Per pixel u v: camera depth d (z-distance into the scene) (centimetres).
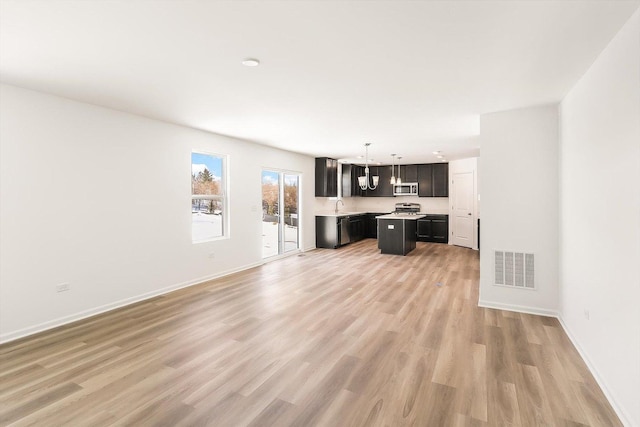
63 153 354
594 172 253
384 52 242
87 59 255
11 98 315
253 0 178
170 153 470
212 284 507
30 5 182
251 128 502
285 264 656
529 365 263
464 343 303
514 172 388
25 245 327
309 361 270
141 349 293
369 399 219
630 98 193
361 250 826
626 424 194
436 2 179
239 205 596
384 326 343
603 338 233
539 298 379
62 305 354
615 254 214
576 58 248
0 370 258
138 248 429
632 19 190
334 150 726
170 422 198
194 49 238
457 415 203
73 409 210
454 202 917
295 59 255
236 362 269
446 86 312
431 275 561
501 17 194
